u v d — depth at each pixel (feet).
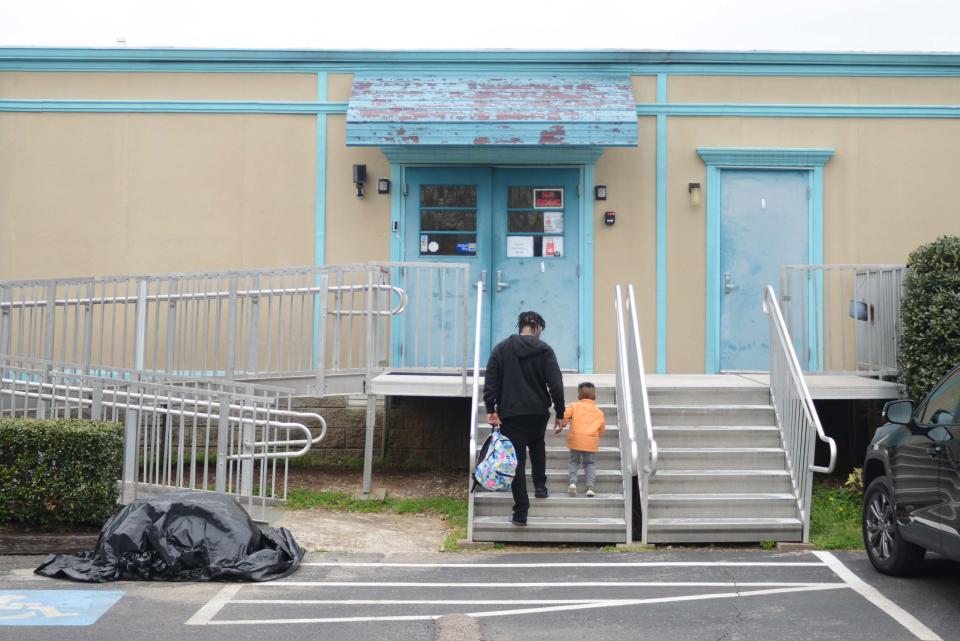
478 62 35.09
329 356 34.68
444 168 35.32
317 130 35.37
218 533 22.61
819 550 25.16
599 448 28.22
